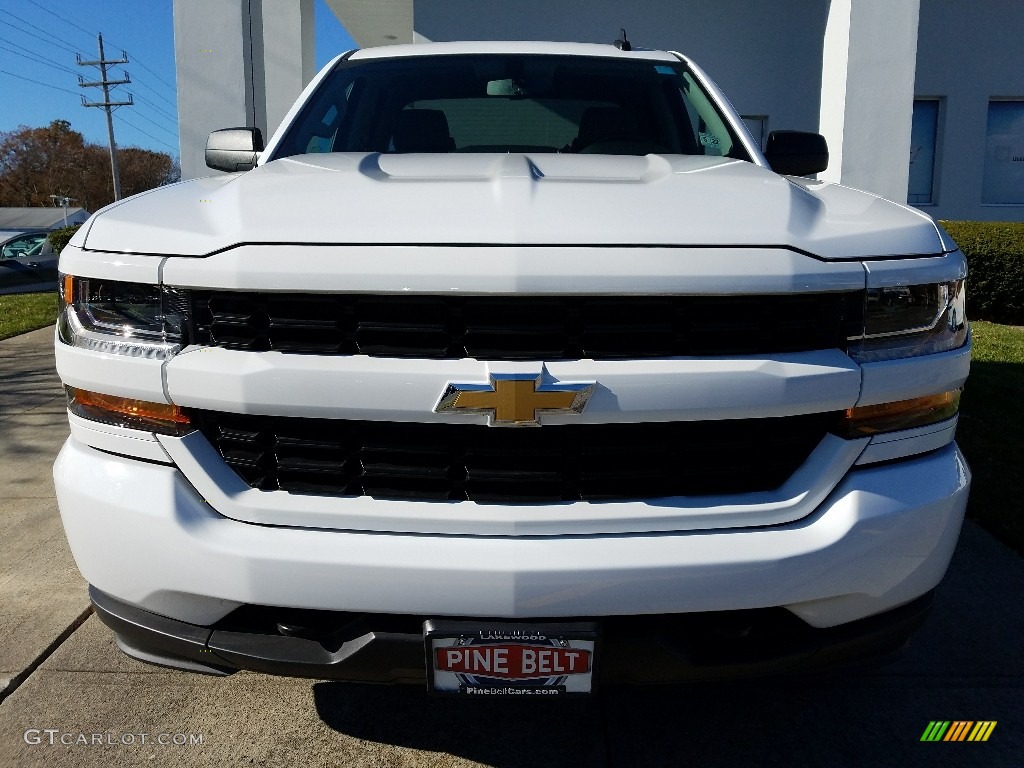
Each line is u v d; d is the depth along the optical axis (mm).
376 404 1581
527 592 1566
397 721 2234
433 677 1627
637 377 1578
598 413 1577
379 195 1742
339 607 1594
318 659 1654
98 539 1718
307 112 2850
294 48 9898
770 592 1620
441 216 1636
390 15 13523
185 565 1637
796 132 2805
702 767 2062
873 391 1691
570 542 1605
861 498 1695
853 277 1669
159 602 1694
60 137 90750
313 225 1641
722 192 1825
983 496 3812
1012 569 3129
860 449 1719
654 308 1607
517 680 1630
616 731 2205
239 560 1603
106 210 1895
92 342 1735
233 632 1696
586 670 1621
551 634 1586
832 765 2072
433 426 1630
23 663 2465
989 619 2768
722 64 10023
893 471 1750
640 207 1694
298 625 1652
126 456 1729
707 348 1625
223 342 1654
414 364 1585
